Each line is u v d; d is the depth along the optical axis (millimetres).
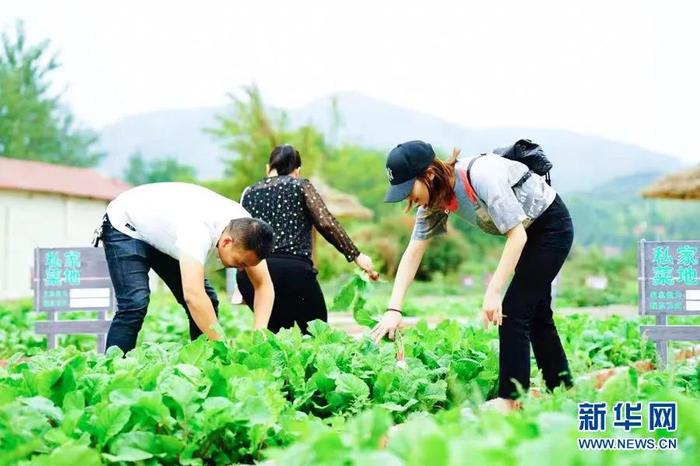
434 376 5840
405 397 5277
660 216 59031
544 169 5375
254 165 37281
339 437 3033
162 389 4289
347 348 5777
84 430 3959
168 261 6703
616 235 59281
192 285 5887
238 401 4332
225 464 4156
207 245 6051
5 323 12547
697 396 5285
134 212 6414
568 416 3273
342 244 7160
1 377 4750
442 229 5738
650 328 7617
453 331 7000
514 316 5281
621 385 3855
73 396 4164
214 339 6039
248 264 6152
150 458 3955
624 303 23703
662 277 7629
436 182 5094
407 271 5789
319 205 7188
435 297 29250
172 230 6285
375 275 7188
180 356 5238
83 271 8594
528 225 5328
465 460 2705
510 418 3334
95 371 4840
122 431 4051
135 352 5453
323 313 7320
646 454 3029
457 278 37062
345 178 44500
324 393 5223
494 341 6809
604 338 8266
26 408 3992
